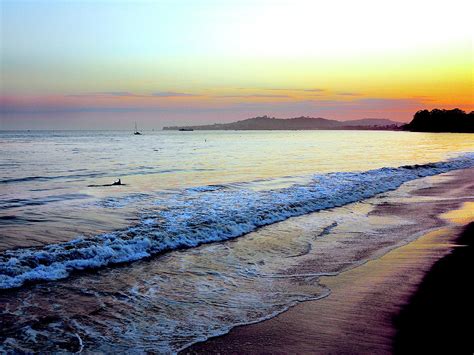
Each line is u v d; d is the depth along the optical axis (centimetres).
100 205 1622
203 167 3319
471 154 4881
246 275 870
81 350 549
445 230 1266
